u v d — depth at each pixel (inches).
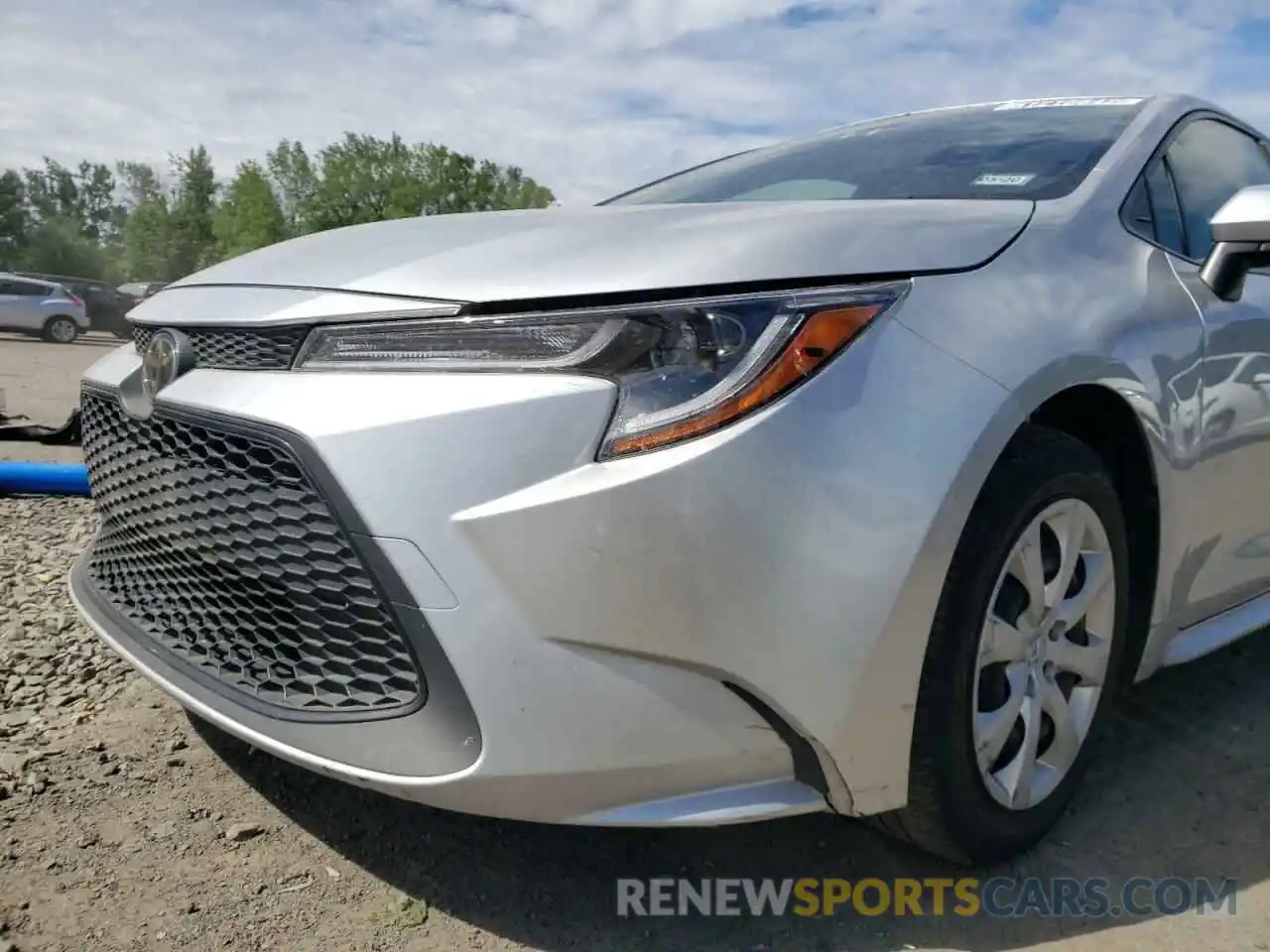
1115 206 90.4
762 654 61.8
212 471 72.4
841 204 80.8
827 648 62.7
